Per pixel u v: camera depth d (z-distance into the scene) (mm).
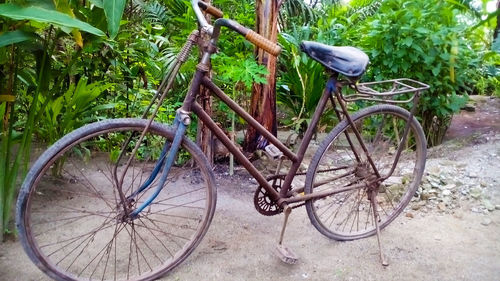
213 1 3088
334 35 3531
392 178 2627
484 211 2332
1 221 1970
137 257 1812
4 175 1909
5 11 1454
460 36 2727
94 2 1728
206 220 1841
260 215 2340
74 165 2758
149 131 1649
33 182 1493
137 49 3008
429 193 2488
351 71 1740
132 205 1742
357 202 2309
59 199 2389
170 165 1685
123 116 3047
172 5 3490
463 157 2982
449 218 2295
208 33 1564
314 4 5523
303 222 2281
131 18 3217
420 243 2059
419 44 2941
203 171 1785
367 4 4488
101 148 3055
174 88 3146
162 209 2344
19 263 1789
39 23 1741
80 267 1812
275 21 2707
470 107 4609
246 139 2850
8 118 2021
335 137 1934
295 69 3488
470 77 3363
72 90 2406
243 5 3275
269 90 2740
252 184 2746
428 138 3416
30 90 2273
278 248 1857
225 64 2688
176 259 1807
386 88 3105
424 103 3145
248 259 1924
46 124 2379
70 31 1774
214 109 2883
